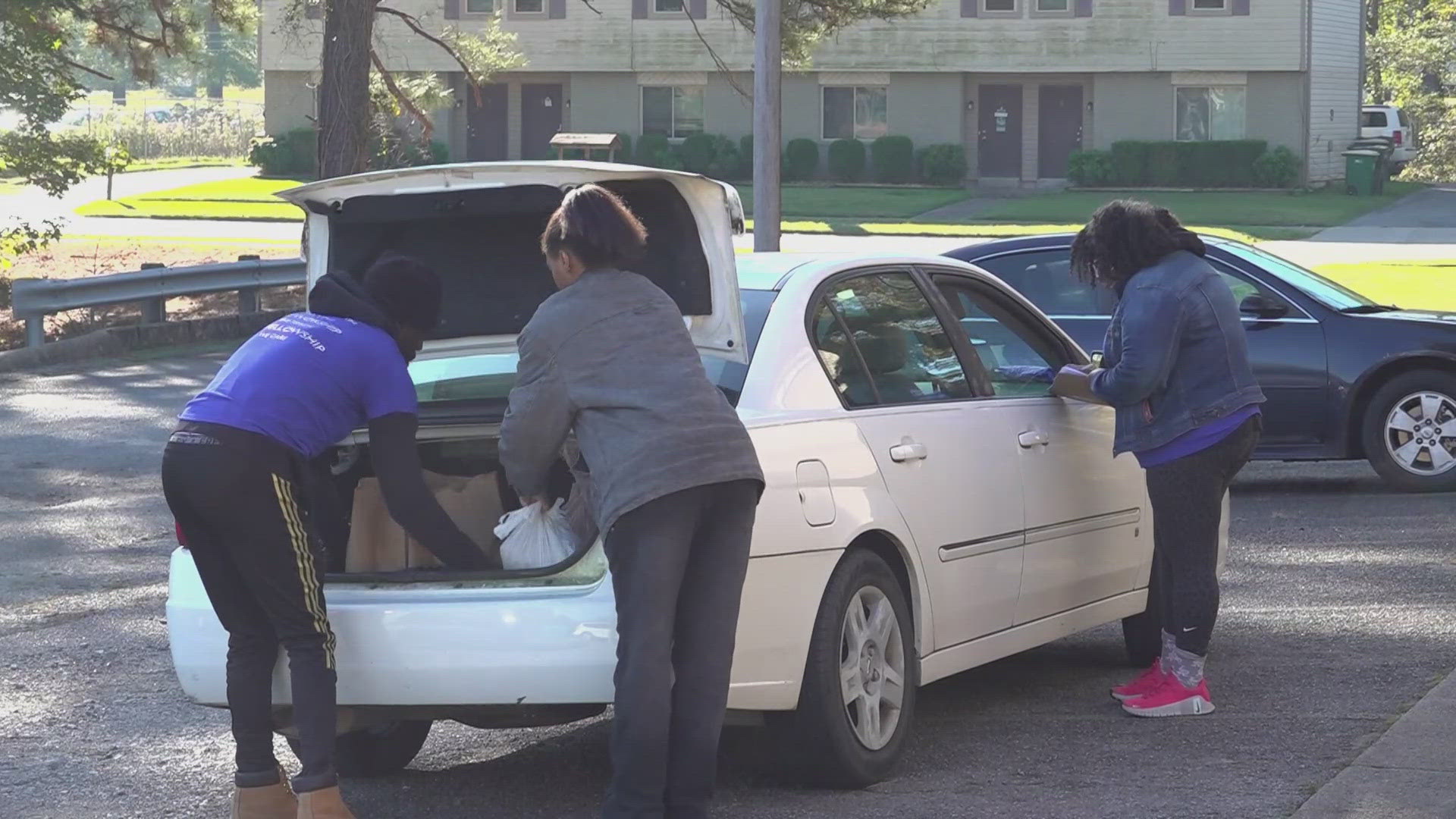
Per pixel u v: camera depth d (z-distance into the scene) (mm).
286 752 6070
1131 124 45562
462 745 6160
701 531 4594
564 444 5070
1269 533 9812
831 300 5668
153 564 9289
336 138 22219
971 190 45531
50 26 22906
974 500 5816
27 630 7859
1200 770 5480
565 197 4758
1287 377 10906
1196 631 6133
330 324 4914
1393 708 6172
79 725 6363
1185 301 5953
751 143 46875
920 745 5887
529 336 4602
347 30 22172
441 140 47812
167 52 24422
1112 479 6656
